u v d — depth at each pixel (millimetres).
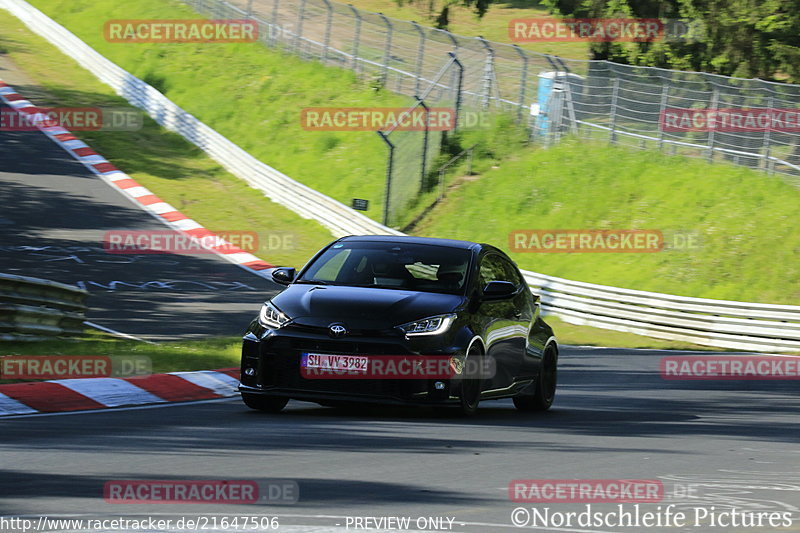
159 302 76875
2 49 178875
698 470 24719
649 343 80375
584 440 29188
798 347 77000
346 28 171500
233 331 65062
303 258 105500
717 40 135875
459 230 113875
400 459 24469
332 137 139000
